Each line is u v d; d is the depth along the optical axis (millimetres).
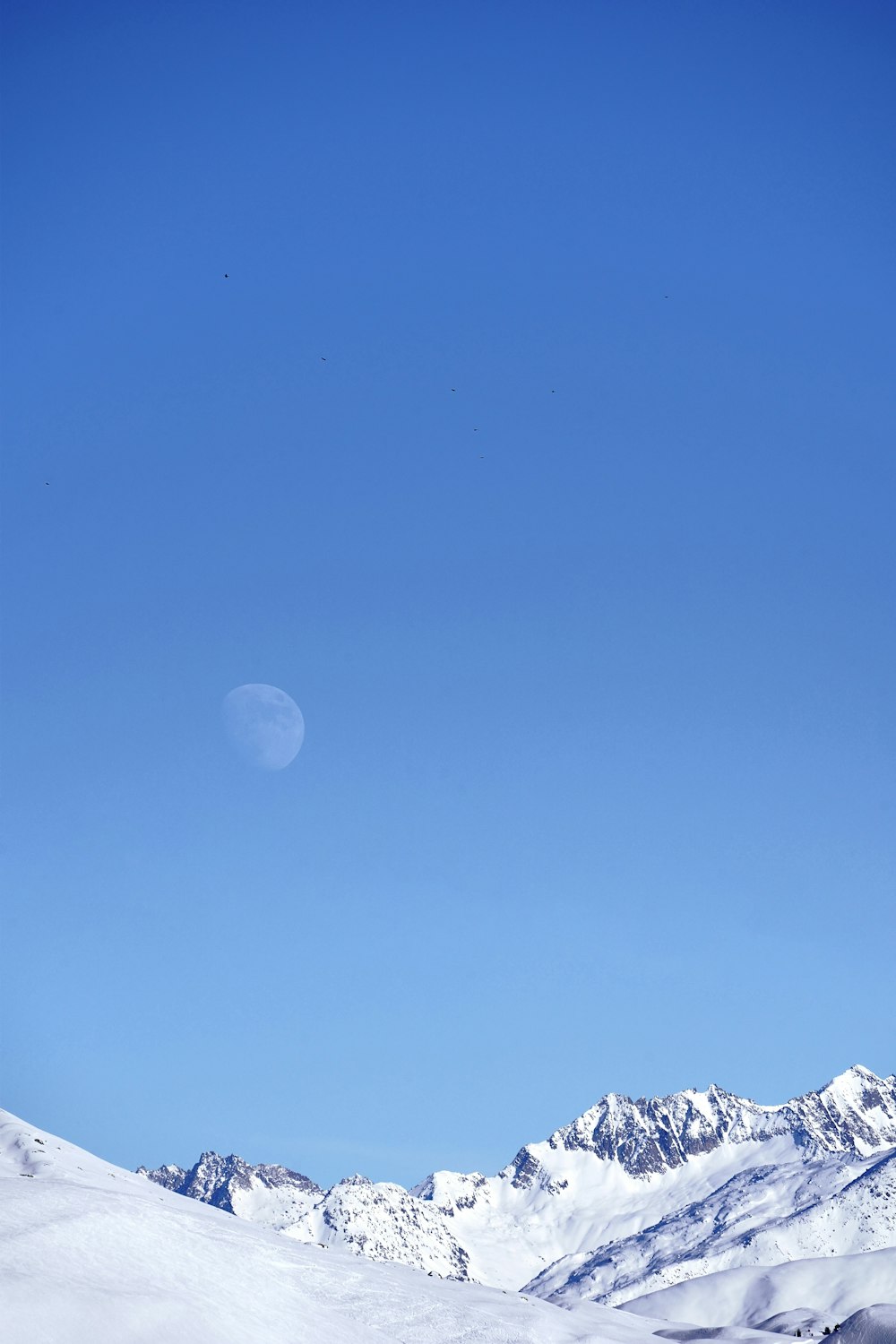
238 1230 168500
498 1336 150875
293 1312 109688
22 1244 100250
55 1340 85312
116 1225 111188
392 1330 144625
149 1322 92625
